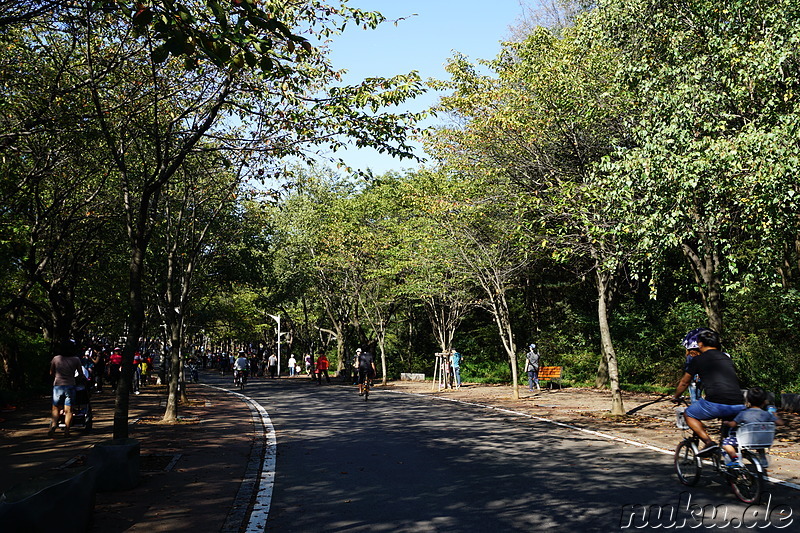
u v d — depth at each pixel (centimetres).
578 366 3325
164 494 806
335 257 3747
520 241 1945
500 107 1864
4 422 1600
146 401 2380
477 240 2475
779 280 2302
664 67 1345
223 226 2339
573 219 1723
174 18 627
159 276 2791
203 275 3052
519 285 3362
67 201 2058
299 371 5744
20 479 884
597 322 3516
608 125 1781
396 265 3391
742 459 743
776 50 1185
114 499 779
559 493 800
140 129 1280
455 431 1439
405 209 3331
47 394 2562
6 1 855
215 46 643
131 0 627
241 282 3703
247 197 1798
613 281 2775
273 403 2309
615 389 1722
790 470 927
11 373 2330
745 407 775
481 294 3334
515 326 3909
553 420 1639
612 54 1645
